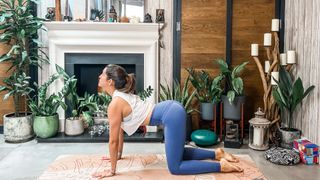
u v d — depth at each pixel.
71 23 3.58
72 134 3.60
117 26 3.63
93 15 3.78
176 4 3.80
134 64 3.81
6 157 3.00
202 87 3.66
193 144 3.47
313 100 3.07
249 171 2.58
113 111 2.32
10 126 3.45
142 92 3.67
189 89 3.84
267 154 2.96
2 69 3.82
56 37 3.67
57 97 3.57
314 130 3.05
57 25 3.60
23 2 3.65
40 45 3.74
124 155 2.98
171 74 3.92
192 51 3.85
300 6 3.36
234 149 3.32
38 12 3.82
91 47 3.74
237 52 3.84
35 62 3.60
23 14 3.41
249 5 3.78
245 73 3.86
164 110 2.45
